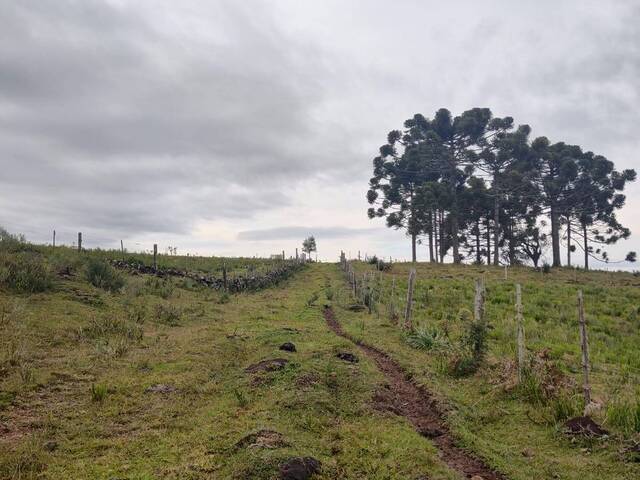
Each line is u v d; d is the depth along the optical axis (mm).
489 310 20859
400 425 7770
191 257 37719
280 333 13930
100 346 11242
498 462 6777
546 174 57781
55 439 6516
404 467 6230
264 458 5754
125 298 17250
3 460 5703
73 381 8898
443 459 6898
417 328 14859
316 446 6586
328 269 44344
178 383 9062
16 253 20516
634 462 6703
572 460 6867
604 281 38594
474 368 10992
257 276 29047
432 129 58500
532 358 10602
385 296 24828
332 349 11961
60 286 16797
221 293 23453
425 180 60438
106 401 7969
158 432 6898
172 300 19484
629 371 12562
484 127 56844
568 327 18344
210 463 5922
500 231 60094
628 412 7832
